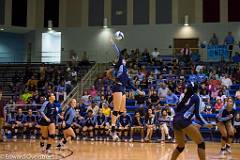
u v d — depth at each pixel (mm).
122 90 7504
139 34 29062
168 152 12555
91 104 18266
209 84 19609
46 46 31172
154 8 28875
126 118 17000
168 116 16688
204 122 7992
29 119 18297
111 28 29609
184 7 28328
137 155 11711
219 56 25156
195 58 25234
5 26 30078
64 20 30609
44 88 22266
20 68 27141
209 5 27844
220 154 11781
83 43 30094
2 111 15703
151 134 16703
